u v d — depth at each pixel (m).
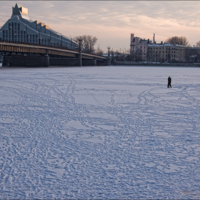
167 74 72.62
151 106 24.42
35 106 23.62
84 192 9.15
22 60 108.31
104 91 34.16
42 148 13.16
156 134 15.73
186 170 10.88
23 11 199.25
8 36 181.88
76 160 11.75
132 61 189.38
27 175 10.32
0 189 9.30
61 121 18.53
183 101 27.31
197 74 73.69
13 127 16.83
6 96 28.72
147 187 9.52
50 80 48.19
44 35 180.75
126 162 11.60
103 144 13.84
